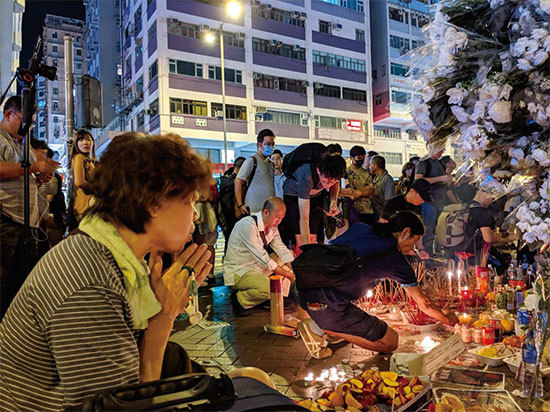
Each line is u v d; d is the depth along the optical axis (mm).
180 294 1569
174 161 1262
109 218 1305
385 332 3434
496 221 5340
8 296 3395
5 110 3688
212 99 29453
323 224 6391
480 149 2018
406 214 3281
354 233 3463
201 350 3875
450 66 2080
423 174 6195
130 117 33781
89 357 1135
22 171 3467
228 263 5207
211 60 29312
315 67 31938
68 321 1143
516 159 1979
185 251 1656
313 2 31469
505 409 2215
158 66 27922
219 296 5973
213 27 29188
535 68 1840
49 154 5648
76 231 1336
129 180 1241
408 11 27938
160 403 1021
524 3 1856
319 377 3170
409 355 3029
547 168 1984
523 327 3215
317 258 3275
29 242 3346
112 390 1059
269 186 6191
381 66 30156
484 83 1940
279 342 4004
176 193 1272
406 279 3361
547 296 2414
